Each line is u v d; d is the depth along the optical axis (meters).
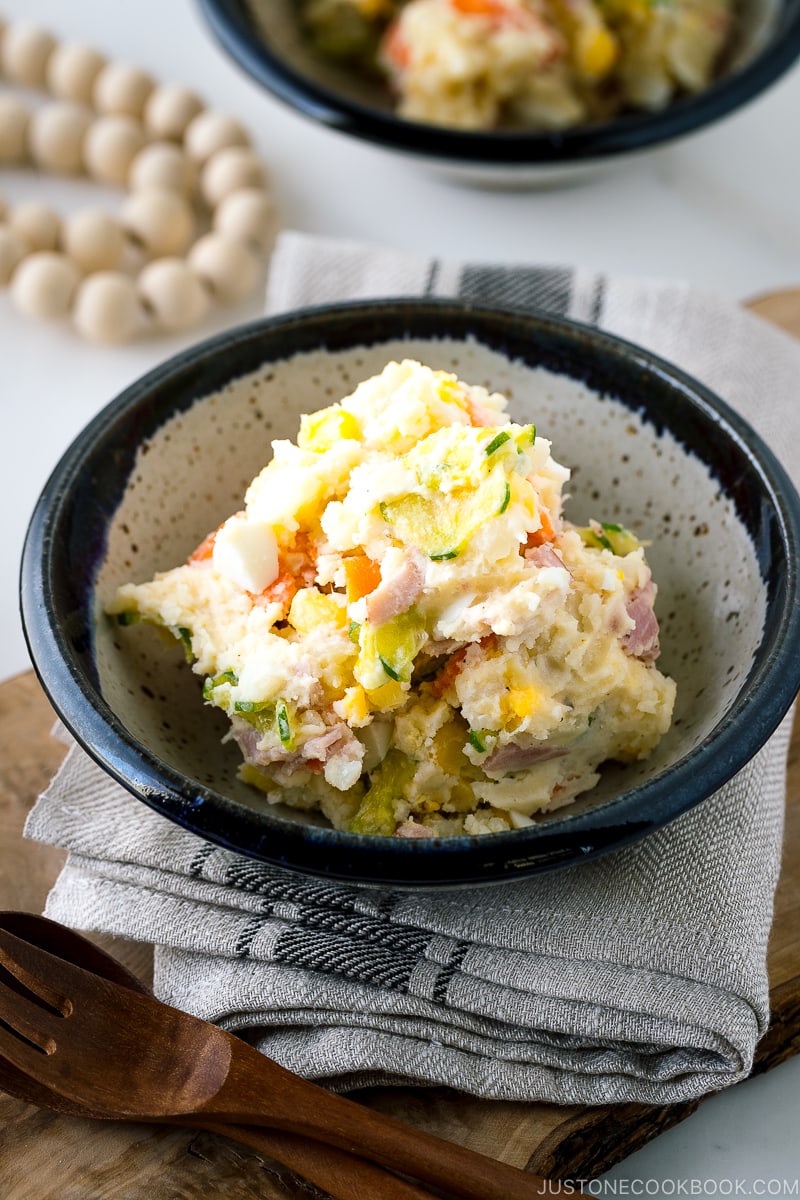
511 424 0.45
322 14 0.64
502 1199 0.41
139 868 0.45
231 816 0.41
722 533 0.46
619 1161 0.44
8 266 0.60
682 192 0.64
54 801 0.46
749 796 0.45
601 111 0.65
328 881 0.41
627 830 0.41
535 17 0.63
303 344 0.48
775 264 0.62
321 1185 0.41
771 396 0.53
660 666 0.47
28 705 0.49
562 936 0.43
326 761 0.43
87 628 0.44
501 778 0.44
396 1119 0.43
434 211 0.63
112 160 0.63
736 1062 0.42
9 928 0.43
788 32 0.61
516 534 0.42
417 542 0.43
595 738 0.45
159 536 0.47
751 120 0.67
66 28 0.69
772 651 0.42
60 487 0.44
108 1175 0.42
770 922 0.44
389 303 0.48
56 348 0.60
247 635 0.44
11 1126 0.43
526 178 0.61
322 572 0.44
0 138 0.63
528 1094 0.43
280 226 0.62
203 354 0.47
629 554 0.45
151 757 0.41
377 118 0.58
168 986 0.44
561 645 0.43
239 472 0.48
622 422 0.48
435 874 0.40
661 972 0.43
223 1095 0.41
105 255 0.60
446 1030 0.43
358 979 0.43
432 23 0.63
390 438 0.44
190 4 0.70
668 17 0.63
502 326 0.48
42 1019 0.42
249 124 0.66
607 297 0.55
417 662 0.44
